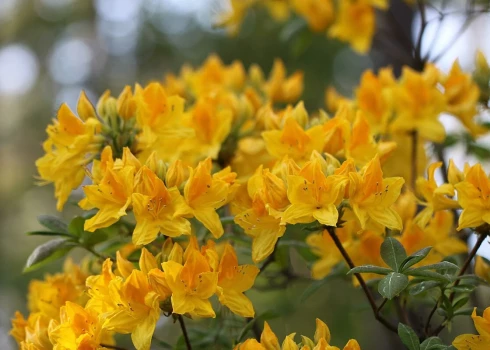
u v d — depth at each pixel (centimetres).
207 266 112
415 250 125
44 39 400
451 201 119
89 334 113
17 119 421
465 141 152
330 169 114
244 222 116
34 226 388
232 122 135
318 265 130
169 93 153
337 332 199
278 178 114
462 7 173
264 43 282
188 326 144
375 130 136
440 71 140
